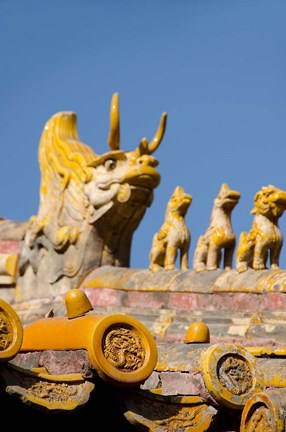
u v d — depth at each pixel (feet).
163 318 104.78
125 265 124.67
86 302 71.15
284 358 85.56
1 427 71.77
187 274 110.83
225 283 106.01
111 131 122.93
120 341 67.92
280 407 67.41
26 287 127.95
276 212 107.34
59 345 69.97
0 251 131.13
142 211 123.13
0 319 65.05
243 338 95.09
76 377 67.87
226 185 112.68
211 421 70.28
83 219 123.85
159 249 115.24
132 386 68.08
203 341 78.95
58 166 127.54
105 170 122.42
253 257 107.34
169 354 76.59
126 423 71.67
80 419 72.54
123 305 112.78
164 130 123.03
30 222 129.49
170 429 69.41
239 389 70.85
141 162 121.19
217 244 110.73
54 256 124.98
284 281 100.37
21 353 72.28
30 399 65.77
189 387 72.38
